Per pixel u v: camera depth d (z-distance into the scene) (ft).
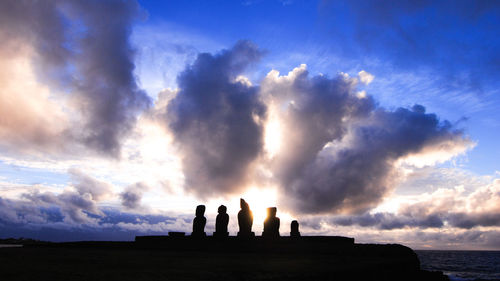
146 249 103.60
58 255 68.49
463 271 237.66
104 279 37.83
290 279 46.55
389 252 97.30
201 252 92.99
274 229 123.13
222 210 123.13
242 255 82.53
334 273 54.29
